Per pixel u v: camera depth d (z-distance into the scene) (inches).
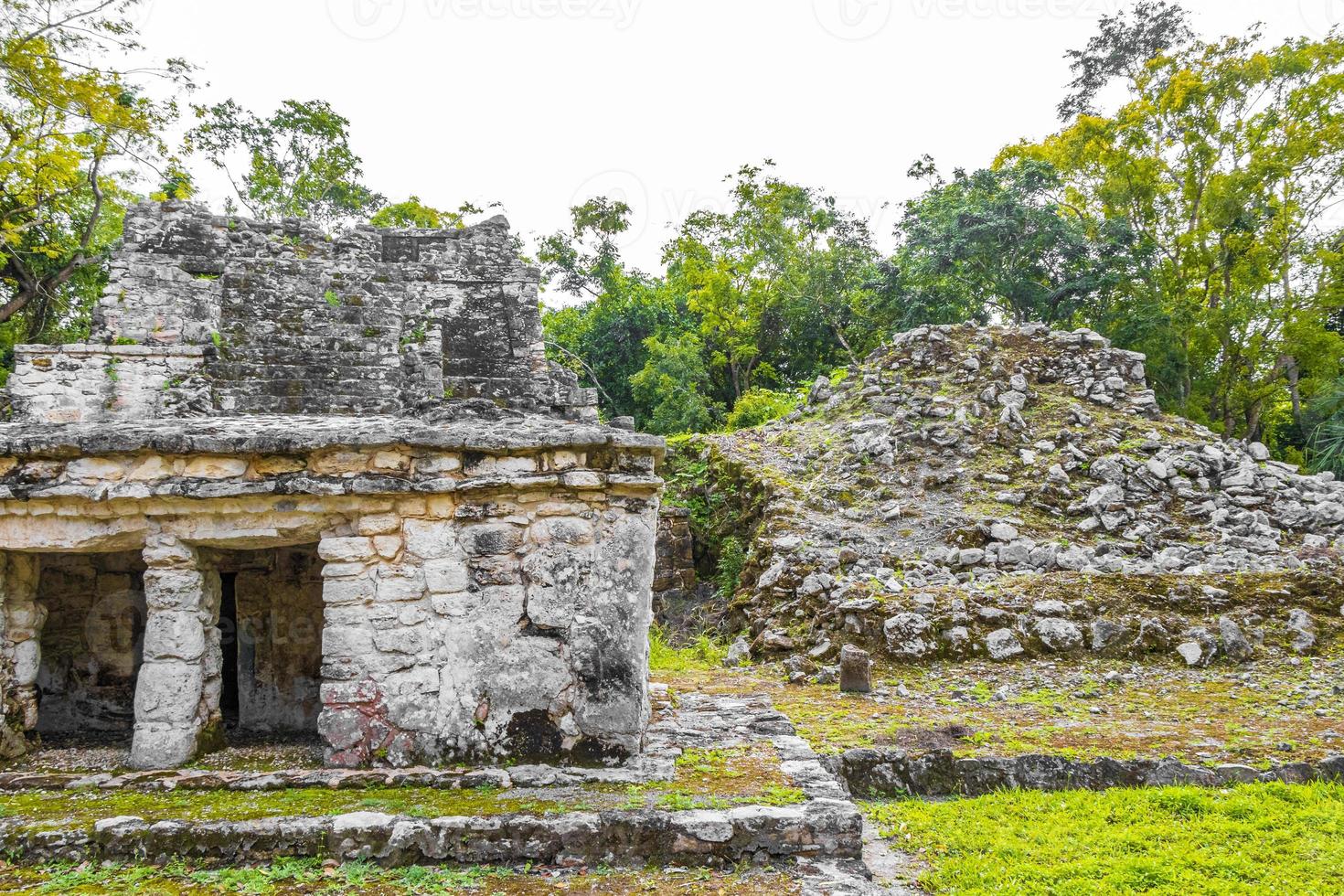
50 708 247.9
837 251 1060.5
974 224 876.6
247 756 209.6
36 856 161.9
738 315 1114.1
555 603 202.2
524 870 162.1
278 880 155.7
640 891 153.8
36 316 719.7
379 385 422.6
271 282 425.7
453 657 200.2
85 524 199.8
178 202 464.4
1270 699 306.0
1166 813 207.3
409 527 200.8
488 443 198.7
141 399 431.8
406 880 156.2
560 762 198.8
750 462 594.6
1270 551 438.3
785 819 168.2
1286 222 917.8
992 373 613.9
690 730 243.9
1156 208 951.6
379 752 197.6
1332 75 845.8
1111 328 840.3
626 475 204.1
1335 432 749.9
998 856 183.6
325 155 1005.8
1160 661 361.1
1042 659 368.5
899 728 270.1
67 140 607.8
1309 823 195.6
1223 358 928.3
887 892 166.9
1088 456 526.0
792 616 424.5
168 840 162.7
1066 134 1004.6
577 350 1125.7
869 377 657.6
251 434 194.9
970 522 477.7
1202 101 905.5
